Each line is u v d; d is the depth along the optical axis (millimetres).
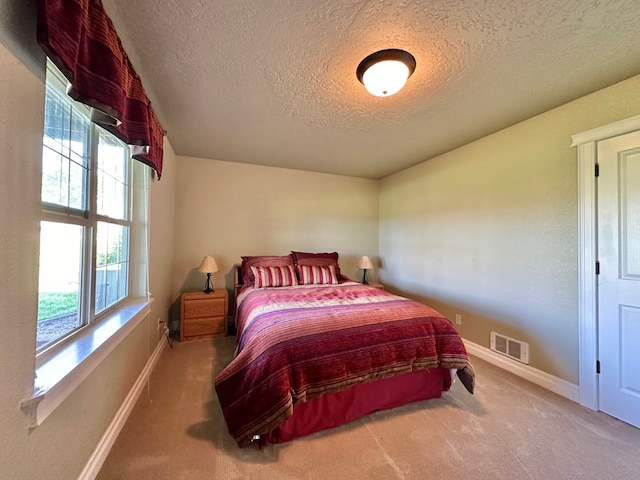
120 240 1892
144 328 2064
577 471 1316
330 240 4141
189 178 3426
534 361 2191
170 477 1259
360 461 1374
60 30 822
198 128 2508
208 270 3146
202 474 1279
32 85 840
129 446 1436
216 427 1601
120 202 1893
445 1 1168
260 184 3756
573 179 1968
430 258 3326
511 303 2369
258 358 1523
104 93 1043
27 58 818
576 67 1607
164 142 2680
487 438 1543
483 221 2641
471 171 2779
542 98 1941
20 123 792
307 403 1580
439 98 1948
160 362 2459
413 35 1361
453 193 3000
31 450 841
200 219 3475
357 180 4301
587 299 1877
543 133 2148
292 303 2199
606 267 1799
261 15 1246
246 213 3688
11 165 759
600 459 1390
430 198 3344
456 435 1567
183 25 1300
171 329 3289
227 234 3598
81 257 1380
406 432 1593
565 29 1317
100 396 1329
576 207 1947
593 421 1700
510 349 2367
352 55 1514
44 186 1092
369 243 4355
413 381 1893
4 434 733
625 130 1705
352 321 1816
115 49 1131
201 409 1770
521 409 1822
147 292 2131
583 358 1890
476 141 2729
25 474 813
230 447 1448
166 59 1545
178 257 3375
